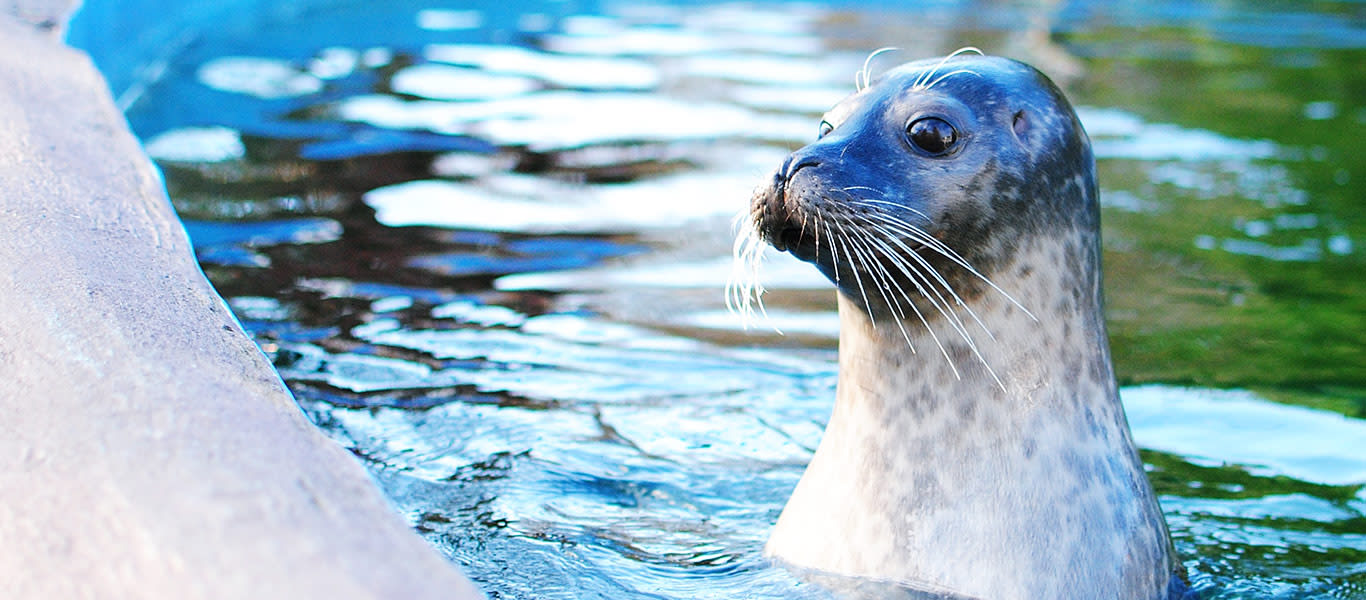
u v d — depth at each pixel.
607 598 3.20
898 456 3.38
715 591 3.29
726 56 11.24
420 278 5.77
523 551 3.46
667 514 3.84
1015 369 3.35
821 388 4.90
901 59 11.25
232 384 2.55
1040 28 13.43
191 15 10.85
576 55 11.12
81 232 3.42
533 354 5.03
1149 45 12.74
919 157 3.30
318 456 2.28
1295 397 4.87
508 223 6.62
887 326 3.38
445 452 4.12
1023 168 3.34
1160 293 5.94
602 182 7.41
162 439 2.21
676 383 4.87
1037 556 3.22
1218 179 7.88
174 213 3.95
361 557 1.94
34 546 2.02
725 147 8.19
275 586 1.83
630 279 5.93
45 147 4.21
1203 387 4.95
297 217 6.50
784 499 4.00
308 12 12.95
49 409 2.34
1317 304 5.84
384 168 7.48
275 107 8.85
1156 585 3.35
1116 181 7.76
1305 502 4.04
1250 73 11.49
